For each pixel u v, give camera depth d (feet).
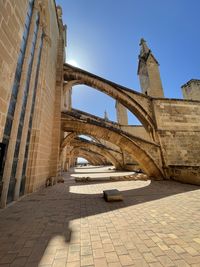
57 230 10.57
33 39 24.68
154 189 26.86
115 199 18.57
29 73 23.27
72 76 45.62
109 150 72.74
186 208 15.58
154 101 53.93
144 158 43.50
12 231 10.34
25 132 21.09
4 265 6.94
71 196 21.01
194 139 51.49
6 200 16.05
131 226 11.27
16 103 18.93
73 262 7.19
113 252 7.97
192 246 8.44
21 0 14.87
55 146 34.40
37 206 16.25
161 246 8.50
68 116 37.73
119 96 50.70
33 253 7.87
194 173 31.71
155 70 64.03
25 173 22.29
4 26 12.10
